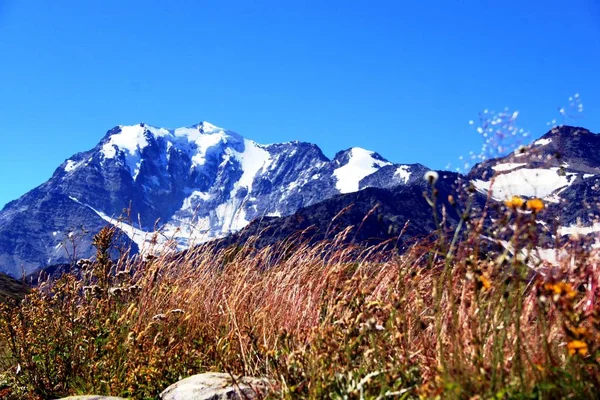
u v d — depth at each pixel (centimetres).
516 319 347
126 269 821
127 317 768
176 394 552
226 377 572
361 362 427
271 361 480
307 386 443
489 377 343
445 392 331
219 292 822
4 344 791
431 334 482
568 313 319
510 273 332
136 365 657
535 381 334
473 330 355
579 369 329
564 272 337
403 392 380
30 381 699
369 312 434
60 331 727
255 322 701
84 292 779
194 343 711
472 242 339
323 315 533
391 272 547
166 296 823
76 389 677
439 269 486
